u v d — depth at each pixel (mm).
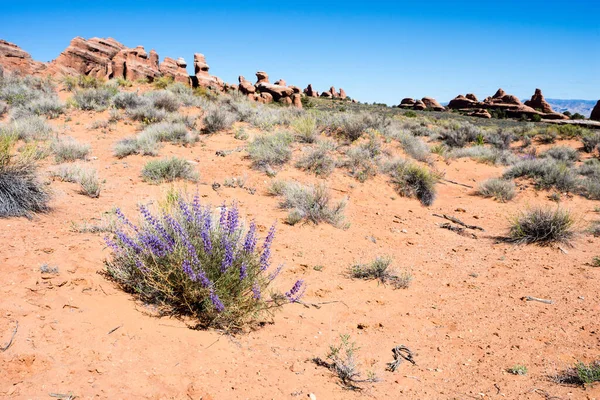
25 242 4590
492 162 17844
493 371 3721
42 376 2658
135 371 2938
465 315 4926
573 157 20844
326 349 3879
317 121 16359
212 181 9680
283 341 3887
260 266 4461
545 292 5648
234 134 14531
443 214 10281
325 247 6852
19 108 15594
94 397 2586
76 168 8445
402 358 3916
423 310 5027
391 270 6133
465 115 78375
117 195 7629
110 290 3932
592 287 5828
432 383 3518
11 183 5594
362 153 12711
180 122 15219
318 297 5035
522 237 8242
